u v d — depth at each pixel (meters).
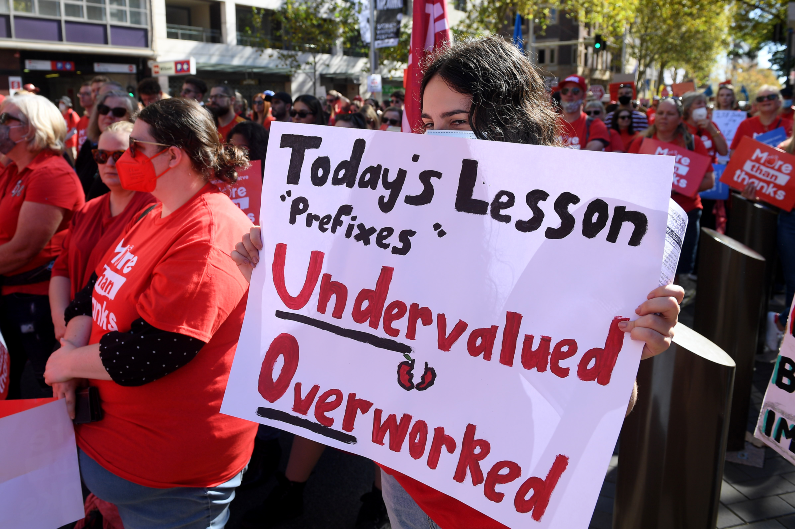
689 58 40.88
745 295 3.26
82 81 26.38
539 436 1.14
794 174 4.45
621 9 23.00
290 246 1.44
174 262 1.68
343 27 26.67
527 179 1.18
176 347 1.67
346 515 2.88
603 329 1.11
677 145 5.40
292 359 1.41
